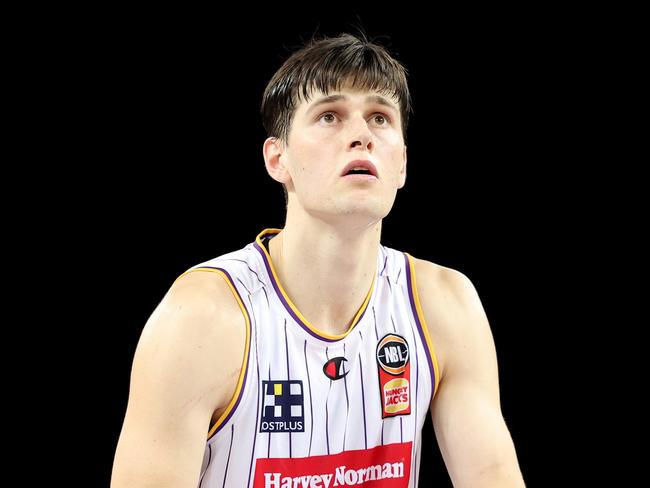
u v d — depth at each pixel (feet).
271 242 35.83
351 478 33.94
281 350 33.30
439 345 35.50
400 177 35.37
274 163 34.50
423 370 35.14
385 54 33.30
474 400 34.68
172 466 29.89
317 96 32.09
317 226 32.63
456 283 36.96
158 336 31.40
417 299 36.01
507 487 33.35
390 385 34.60
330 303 34.12
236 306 32.86
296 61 33.58
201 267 34.06
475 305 36.50
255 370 32.48
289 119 33.14
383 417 34.37
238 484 32.63
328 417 33.50
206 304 32.04
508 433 34.60
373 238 34.14
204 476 33.01
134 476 29.71
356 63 31.89
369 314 35.04
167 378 30.53
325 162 31.65
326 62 31.99
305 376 33.35
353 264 33.45
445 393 35.37
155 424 30.19
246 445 32.40
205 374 31.01
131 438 30.32
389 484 34.71
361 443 34.01
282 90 33.63
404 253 37.99
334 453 33.50
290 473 32.86
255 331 32.99
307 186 32.09
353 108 31.96
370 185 31.32
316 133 31.96
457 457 34.47
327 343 33.91
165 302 32.63
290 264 33.88
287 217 34.27
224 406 32.01
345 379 34.01
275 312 33.71
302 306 34.09
